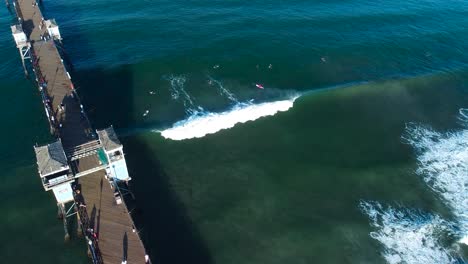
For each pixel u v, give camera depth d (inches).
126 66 2497.5
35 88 2313.0
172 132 2026.3
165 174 1808.6
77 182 1523.1
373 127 2159.2
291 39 2844.5
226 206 1689.2
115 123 2081.7
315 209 1704.0
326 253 1540.4
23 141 1953.7
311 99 2321.6
